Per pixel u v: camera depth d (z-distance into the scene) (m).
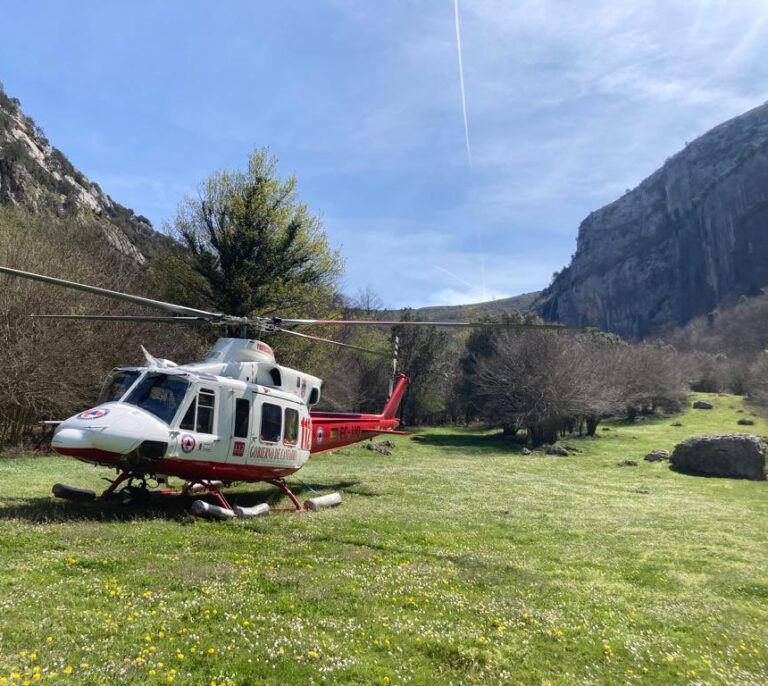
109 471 14.31
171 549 6.95
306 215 26.72
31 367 18.27
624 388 47.47
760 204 165.62
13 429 19.42
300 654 4.42
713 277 172.50
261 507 9.77
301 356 29.59
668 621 6.16
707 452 24.27
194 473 9.04
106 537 7.05
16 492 9.81
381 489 14.42
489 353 46.38
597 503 14.85
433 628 5.20
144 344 23.31
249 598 5.46
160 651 4.21
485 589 6.62
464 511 12.12
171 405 8.73
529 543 9.59
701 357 78.31
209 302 26.19
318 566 6.84
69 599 4.98
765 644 5.73
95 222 38.59
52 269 20.19
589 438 40.09
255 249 25.50
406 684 4.15
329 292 29.61
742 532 11.70
